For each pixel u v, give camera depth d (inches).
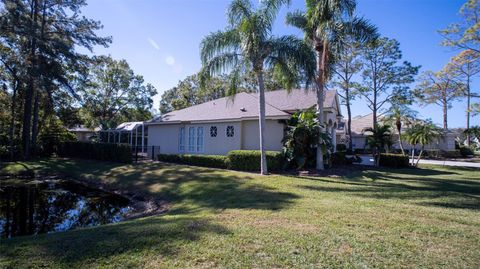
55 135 984.3
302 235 172.4
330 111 698.2
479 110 1016.2
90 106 1392.7
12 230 273.3
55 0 825.5
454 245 158.1
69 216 324.8
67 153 901.2
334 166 601.9
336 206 251.8
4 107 948.0
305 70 468.8
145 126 955.3
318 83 534.0
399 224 196.7
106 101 1478.8
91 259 139.1
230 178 429.1
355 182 406.0
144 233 177.2
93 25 877.8
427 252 147.9
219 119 664.4
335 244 157.9
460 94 1280.8
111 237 170.6
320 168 526.9
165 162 674.2
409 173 566.9
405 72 1128.8
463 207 255.0
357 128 1531.7
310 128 513.3
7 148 834.2
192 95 1652.3
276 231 180.1
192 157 620.1
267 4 449.7
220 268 129.6
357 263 134.4
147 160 741.3
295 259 138.6
